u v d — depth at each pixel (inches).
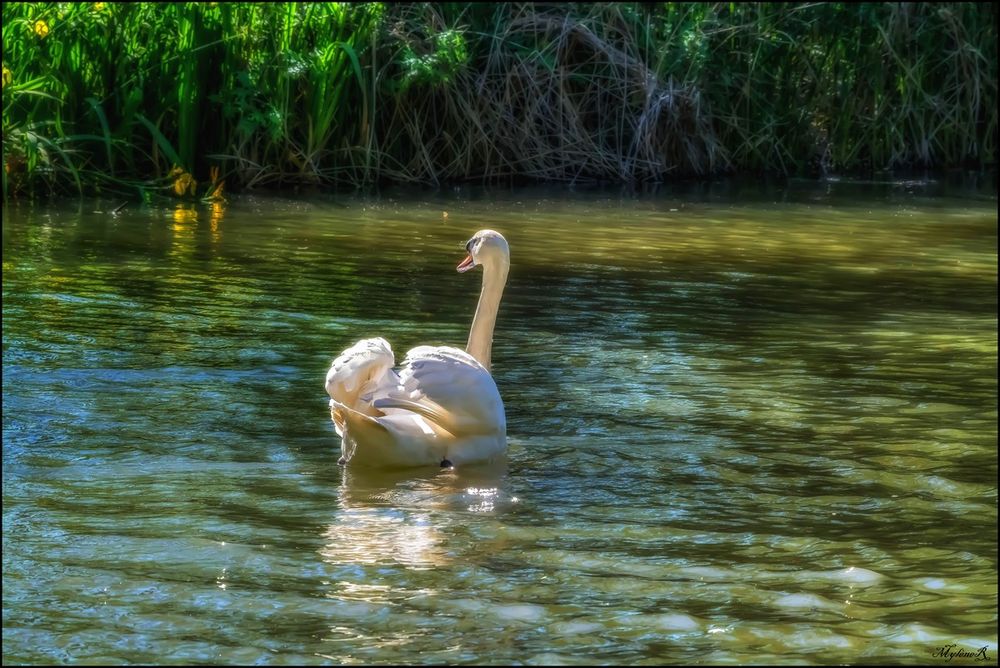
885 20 1139.9
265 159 893.8
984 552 248.4
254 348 413.1
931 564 241.8
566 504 275.3
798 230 757.3
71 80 827.4
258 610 213.9
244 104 858.1
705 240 705.6
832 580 233.1
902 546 251.8
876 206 884.0
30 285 506.3
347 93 919.7
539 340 439.5
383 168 951.0
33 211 727.1
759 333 460.1
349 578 229.3
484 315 346.0
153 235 654.5
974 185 1032.8
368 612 214.1
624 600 221.6
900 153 1160.8
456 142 981.2
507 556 242.2
